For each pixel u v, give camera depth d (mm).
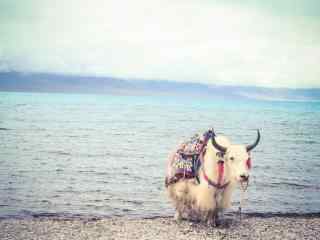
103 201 12594
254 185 16250
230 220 8906
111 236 7508
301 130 59750
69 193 13828
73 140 38094
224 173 7625
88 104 163125
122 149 31109
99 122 67625
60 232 7777
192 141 8188
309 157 27953
